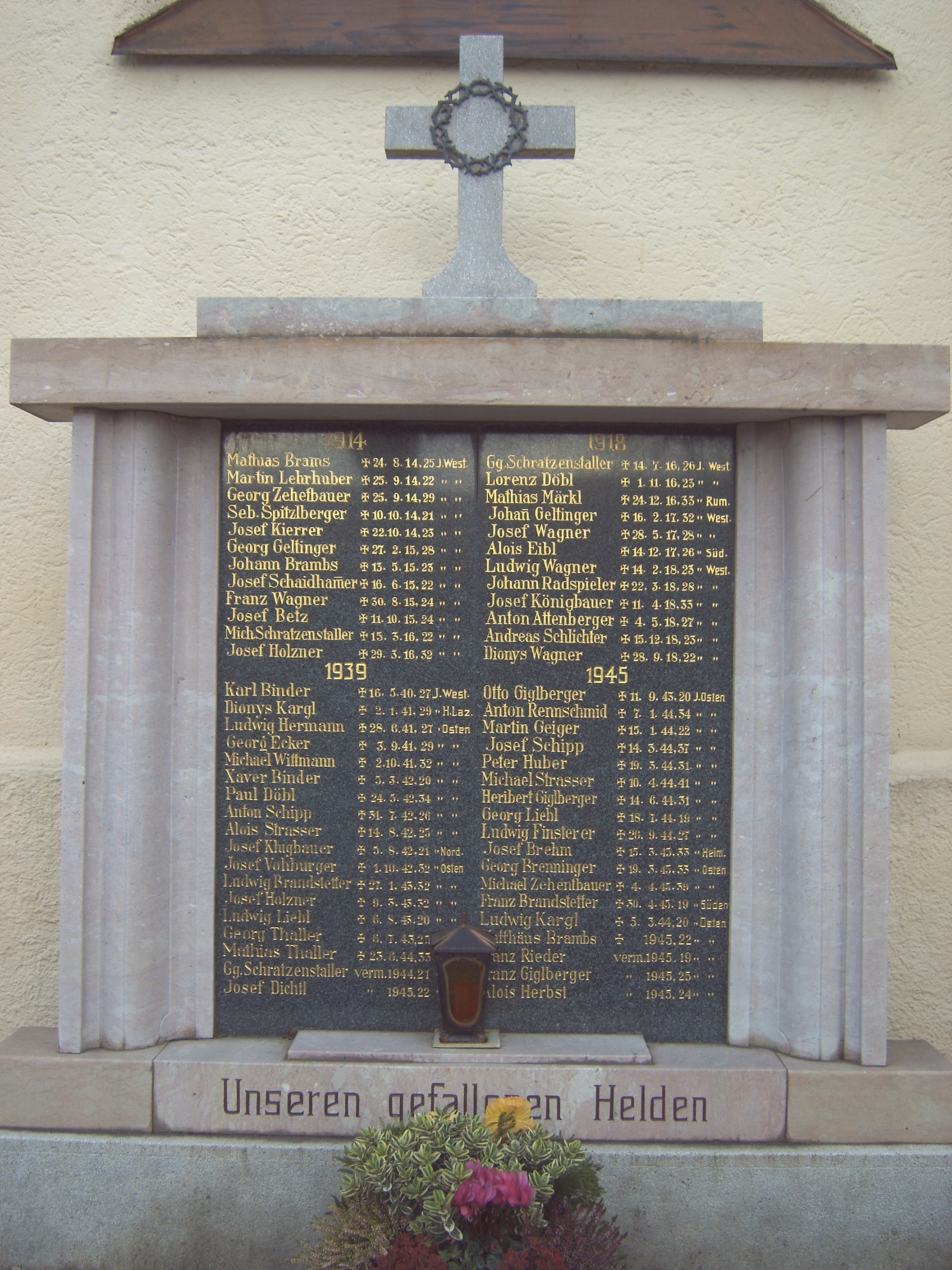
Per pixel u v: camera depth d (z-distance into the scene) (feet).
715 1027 10.96
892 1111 10.21
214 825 11.03
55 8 12.84
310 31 12.83
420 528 11.03
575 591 11.01
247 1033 11.01
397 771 11.03
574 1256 8.55
